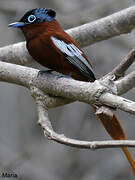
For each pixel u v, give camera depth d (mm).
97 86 7359
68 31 10680
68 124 15055
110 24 10484
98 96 7246
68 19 14609
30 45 9203
